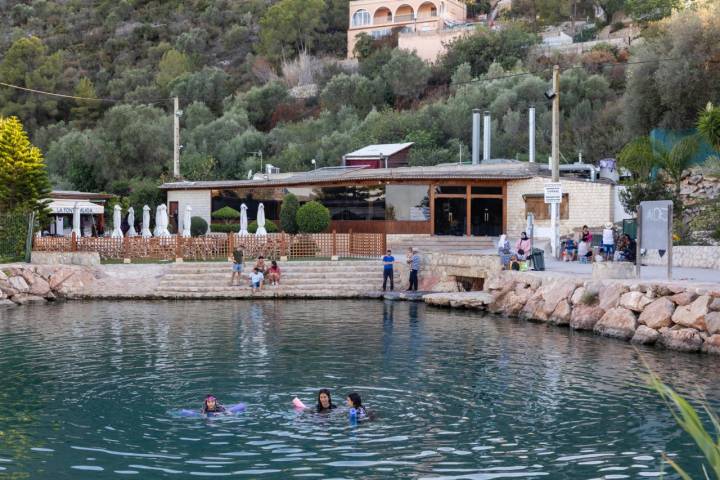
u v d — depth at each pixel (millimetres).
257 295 34656
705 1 48750
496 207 47094
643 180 38344
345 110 95625
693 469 11477
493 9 134875
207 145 90125
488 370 18453
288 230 46125
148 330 24875
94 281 35062
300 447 12508
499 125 79938
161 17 144625
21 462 11750
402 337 23500
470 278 35562
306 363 19328
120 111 77500
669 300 22156
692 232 33906
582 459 11914
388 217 45562
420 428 13594
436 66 103375
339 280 36344
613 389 16406
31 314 29078
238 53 132750
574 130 74875
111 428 13609
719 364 19031
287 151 83500
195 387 16672
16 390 16406
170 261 38188
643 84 44844
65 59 133250
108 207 57531
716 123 34812
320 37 130625
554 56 94875
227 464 11672
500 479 11047
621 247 34969
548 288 27219
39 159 45281
